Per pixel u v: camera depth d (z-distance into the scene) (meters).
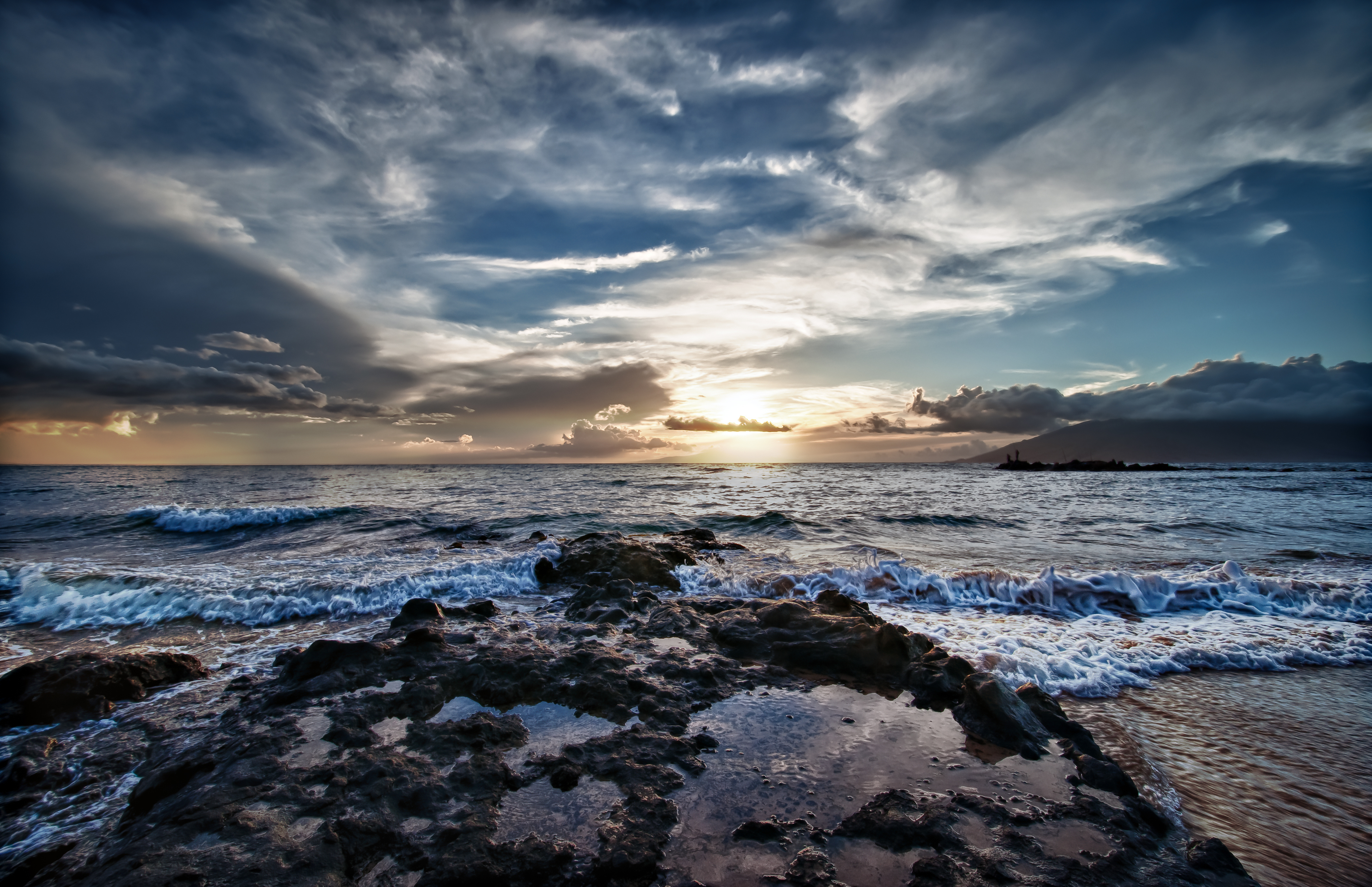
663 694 4.21
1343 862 2.74
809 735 3.72
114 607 7.49
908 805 2.89
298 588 7.94
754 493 29.98
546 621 6.51
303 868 2.35
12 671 4.53
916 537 15.13
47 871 2.60
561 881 2.37
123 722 4.16
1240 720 4.36
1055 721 3.83
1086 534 15.66
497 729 3.65
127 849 2.51
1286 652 5.91
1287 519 18.98
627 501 24.52
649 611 6.45
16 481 40.47
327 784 2.97
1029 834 2.68
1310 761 3.74
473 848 2.52
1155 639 6.29
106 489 31.03
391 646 4.89
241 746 3.40
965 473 68.69
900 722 3.91
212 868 2.33
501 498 25.67
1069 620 7.18
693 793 3.03
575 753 3.38
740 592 8.71
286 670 4.71
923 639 5.30
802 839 2.65
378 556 11.33
